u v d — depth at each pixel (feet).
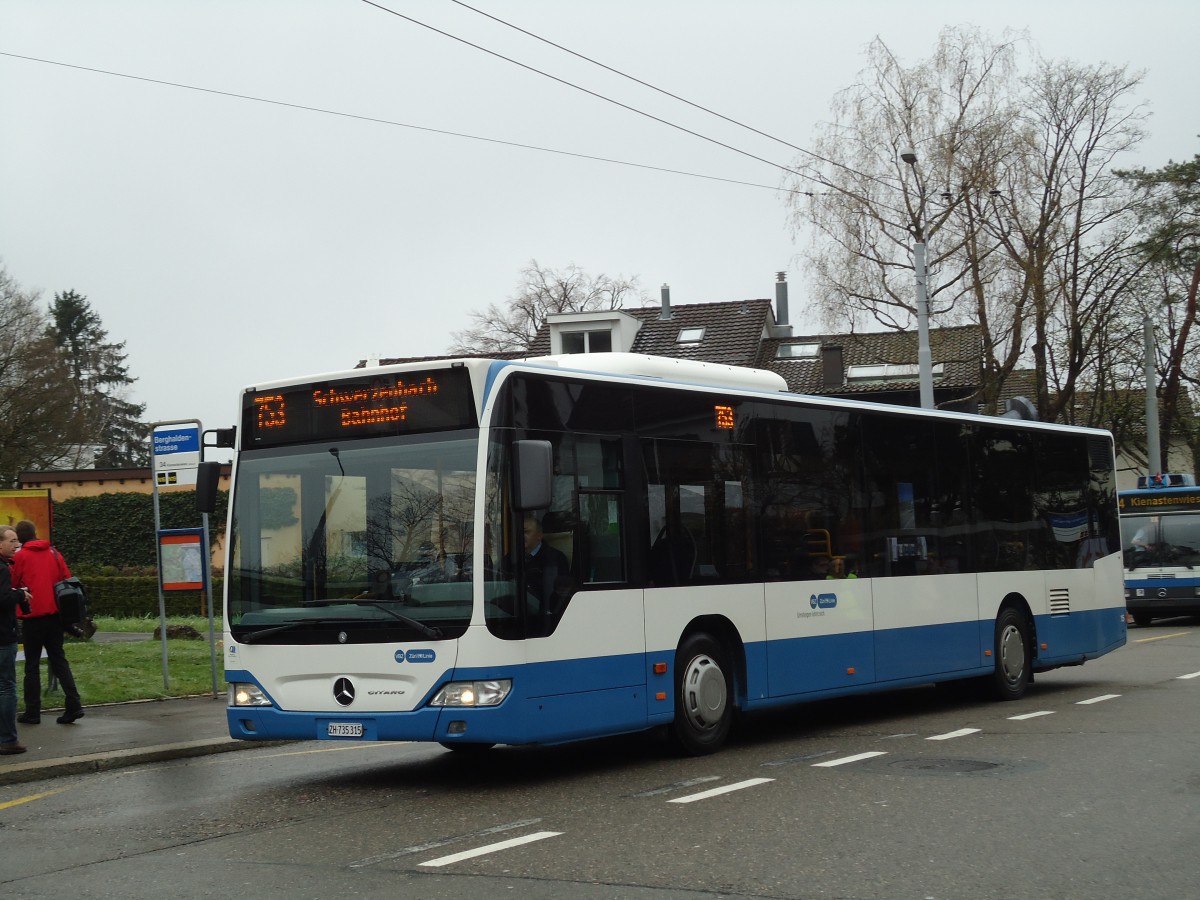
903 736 41.14
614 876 22.61
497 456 32.32
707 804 29.40
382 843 26.13
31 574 45.27
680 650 37.11
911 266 109.50
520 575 32.24
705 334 163.73
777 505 40.91
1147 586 101.19
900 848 24.36
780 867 23.02
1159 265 133.59
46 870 24.63
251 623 34.35
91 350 298.15
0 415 170.19
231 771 37.88
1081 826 26.05
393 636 32.32
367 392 33.83
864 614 43.98
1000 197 109.09
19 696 51.49
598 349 161.27
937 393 150.92
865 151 109.19
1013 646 51.83
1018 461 53.47
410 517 32.81
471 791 32.73
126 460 296.51
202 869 24.22
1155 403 133.08
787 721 47.03
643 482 36.22
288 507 34.45
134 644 72.74
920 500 47.50
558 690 32.89
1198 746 36.32
